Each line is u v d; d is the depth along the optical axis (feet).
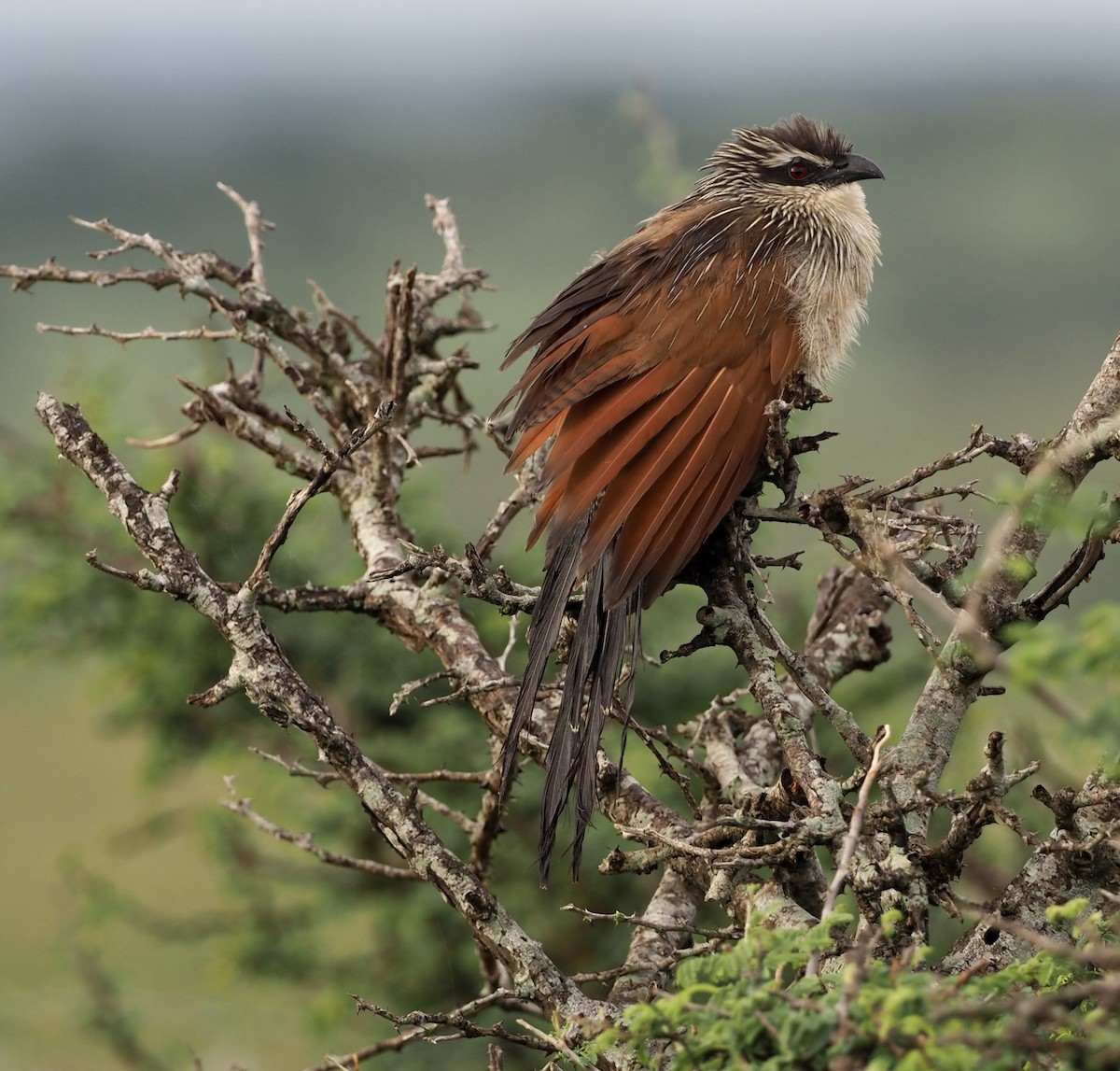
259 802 51.37
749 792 25.75
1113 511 19.52
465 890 24.93
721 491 29.71
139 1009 50.90
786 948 17.02
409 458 32.99
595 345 32.48
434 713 48.85
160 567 25.99
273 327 36.29
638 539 28.45
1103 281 234.79
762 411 31.65
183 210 351.87
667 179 54.34
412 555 29.50
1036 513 19.01
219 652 51.21
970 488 25.49
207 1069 50.03
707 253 34.12
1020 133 349.41
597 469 29.55
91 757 92.17
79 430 27.07
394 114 524.93
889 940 21.77
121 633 52.60
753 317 33.14
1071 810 22.49
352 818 49.16
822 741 46.06
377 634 48.39
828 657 34.47
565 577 27.30
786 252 35.09
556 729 24.64
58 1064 50.39
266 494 49.57
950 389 172.76
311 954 51.11
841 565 36.52
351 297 226.99
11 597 52.80
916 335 205.05
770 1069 15.42
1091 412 24.50
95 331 33.76
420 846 25.20
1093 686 16.78
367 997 49.96
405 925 47.21
